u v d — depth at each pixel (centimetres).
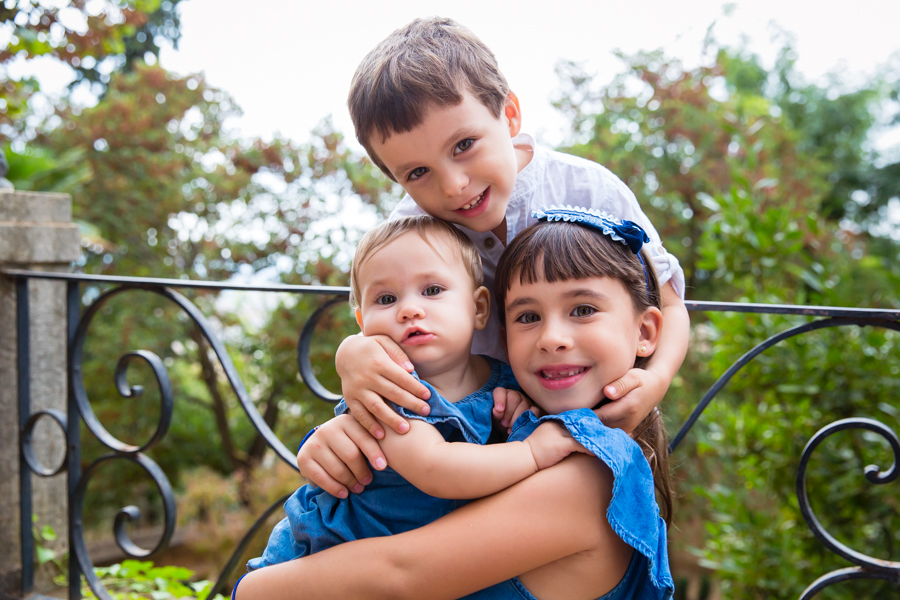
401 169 113
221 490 888
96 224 1001
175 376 1089
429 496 97
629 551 96
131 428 1021
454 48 110
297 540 102
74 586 184
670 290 125
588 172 131
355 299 112
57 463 246
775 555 343
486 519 88
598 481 91
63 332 245
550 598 94
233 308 1066
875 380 329
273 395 1042
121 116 1014
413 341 98
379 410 92
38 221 226
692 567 872
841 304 349
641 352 105
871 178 1524
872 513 332
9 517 204
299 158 1028
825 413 341
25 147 586
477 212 114
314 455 97
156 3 404
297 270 977
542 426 94
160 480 174
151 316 1013
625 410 96
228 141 1062
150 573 240
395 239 103
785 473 353
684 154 973
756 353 137
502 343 114
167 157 1030
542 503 89
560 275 95
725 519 364
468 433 97
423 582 89
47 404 241
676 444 138
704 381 800
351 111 117
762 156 923
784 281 432
